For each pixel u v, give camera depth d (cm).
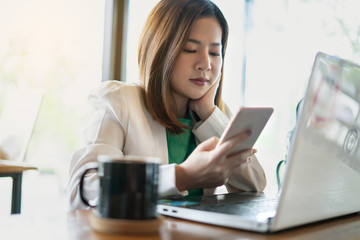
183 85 126
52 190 299
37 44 300
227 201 81
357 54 286
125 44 308
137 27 304
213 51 128
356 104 68
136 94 127
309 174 59
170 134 131
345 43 289
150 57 126
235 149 81
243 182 129
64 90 302
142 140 120
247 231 57
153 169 54
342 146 66
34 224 59
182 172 82
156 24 128
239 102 297
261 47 302
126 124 121
